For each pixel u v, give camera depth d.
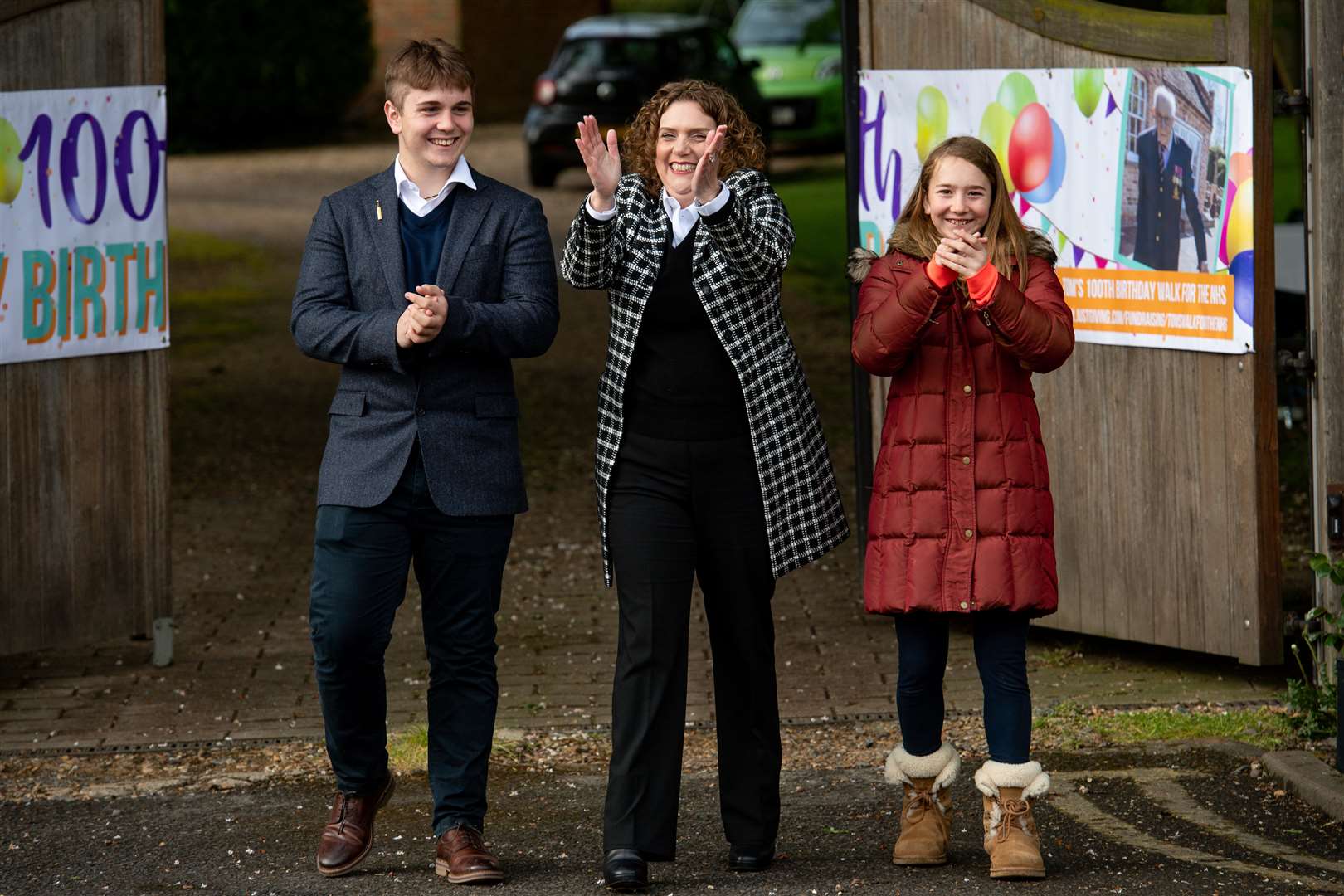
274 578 15.03
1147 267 11.02
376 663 8.11
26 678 12.12
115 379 11.97
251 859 8.54
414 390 7.95
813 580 14.55
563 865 8.34
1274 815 8.83
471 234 8.07
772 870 8.17
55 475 11.66
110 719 11.16
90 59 11.62
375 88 57.25
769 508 7.87
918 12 12.14
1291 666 11.57
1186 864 8.10
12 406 11.39
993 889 7.82
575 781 9.75
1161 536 11.13
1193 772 9.51
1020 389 7.88
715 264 7.77
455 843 8.07
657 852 7.86
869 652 12.37
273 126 54.72
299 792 9.63
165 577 12.33
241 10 53.31
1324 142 10.02
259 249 36.31
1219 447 10.75
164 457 12.27
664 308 7.81
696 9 71.88
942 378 7.85
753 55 44.59
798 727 10.73
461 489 7.93
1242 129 10.40
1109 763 9.70
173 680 12.04
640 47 40.75
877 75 12.42
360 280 8.04
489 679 8.20
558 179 42.62
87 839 8.89
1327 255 10.08
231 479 19.16
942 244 7.53
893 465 7.91
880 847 8.48
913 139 12.24
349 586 7.93
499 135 53.09
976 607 7.69
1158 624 11.23
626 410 7.93
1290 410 18.95
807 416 7.99
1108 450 11.36
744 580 7.94
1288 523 15.70
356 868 8.34
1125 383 11.22
